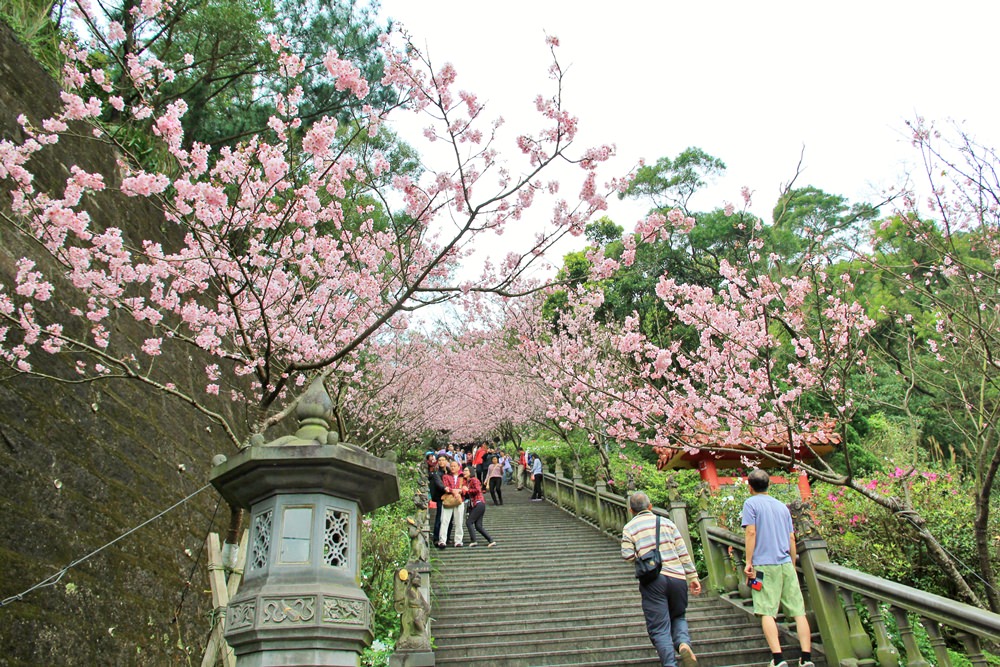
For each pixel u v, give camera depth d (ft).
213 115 40.24
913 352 28.73
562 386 41.98
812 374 26.03
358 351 31.83
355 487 11.02
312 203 18.30
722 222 56.85
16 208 16.22
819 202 62.95
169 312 28.73
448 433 76.95
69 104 15.85
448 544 38.24
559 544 37.83
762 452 24.06
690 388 29.32
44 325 20.10
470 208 16.70
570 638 22.30
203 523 24.56
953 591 22.77
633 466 49.65
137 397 23.88
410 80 16.29
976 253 31.35
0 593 14.87
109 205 28.04
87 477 19.38
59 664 15.65
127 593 18.93
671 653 17.57
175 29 36.99
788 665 20.17
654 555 18.71
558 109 16.56
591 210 17.44
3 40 24.22
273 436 36.96
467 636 22.72
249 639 9.49
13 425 17.38
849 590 18.58
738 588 24.72
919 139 24.20
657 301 58.08
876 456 47.57
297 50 38.70
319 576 10.08
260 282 20.57
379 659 21.21
